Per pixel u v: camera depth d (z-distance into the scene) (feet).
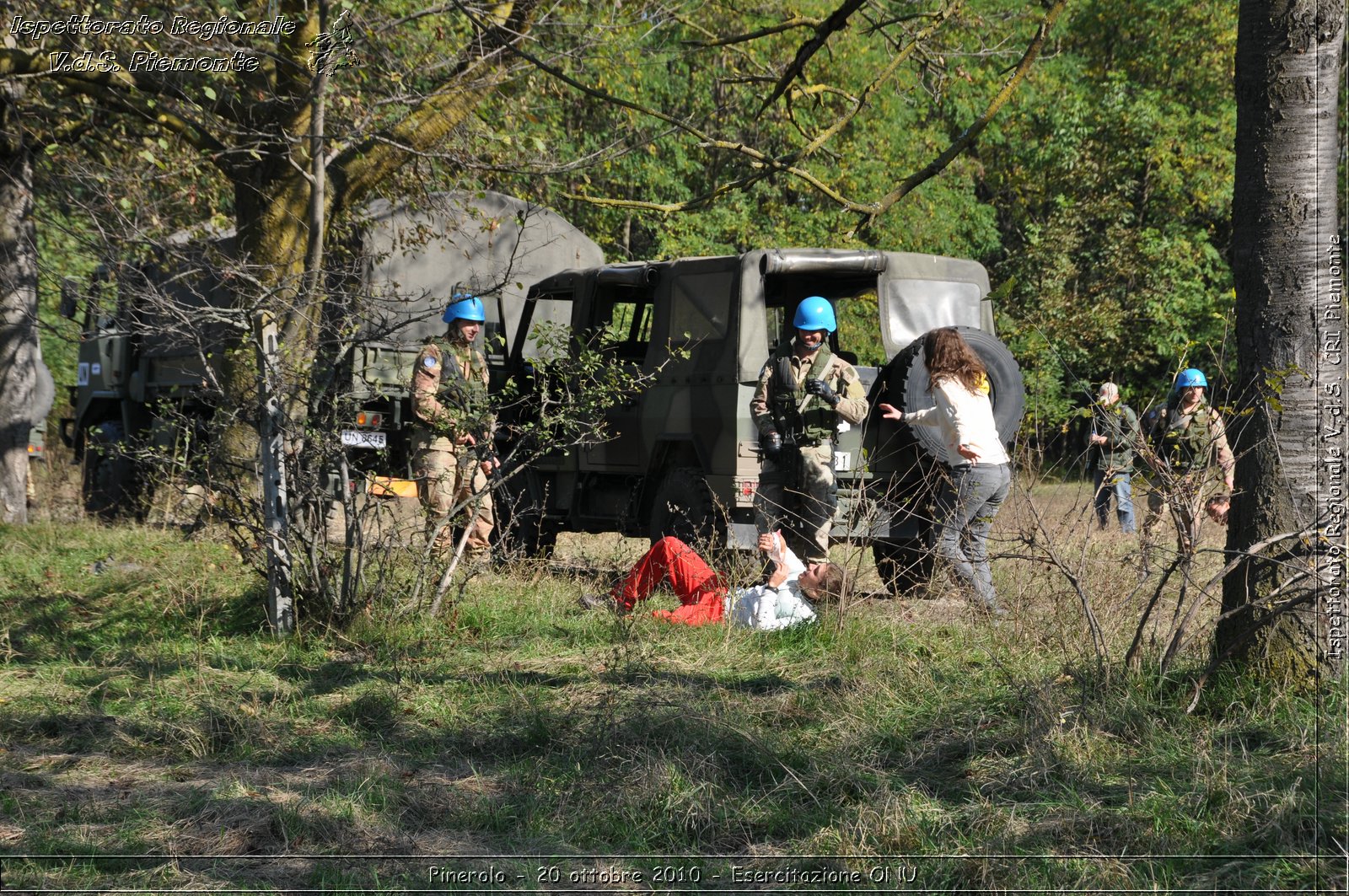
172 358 79.46
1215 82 154.81
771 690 33.45
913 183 38.34
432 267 73.15
